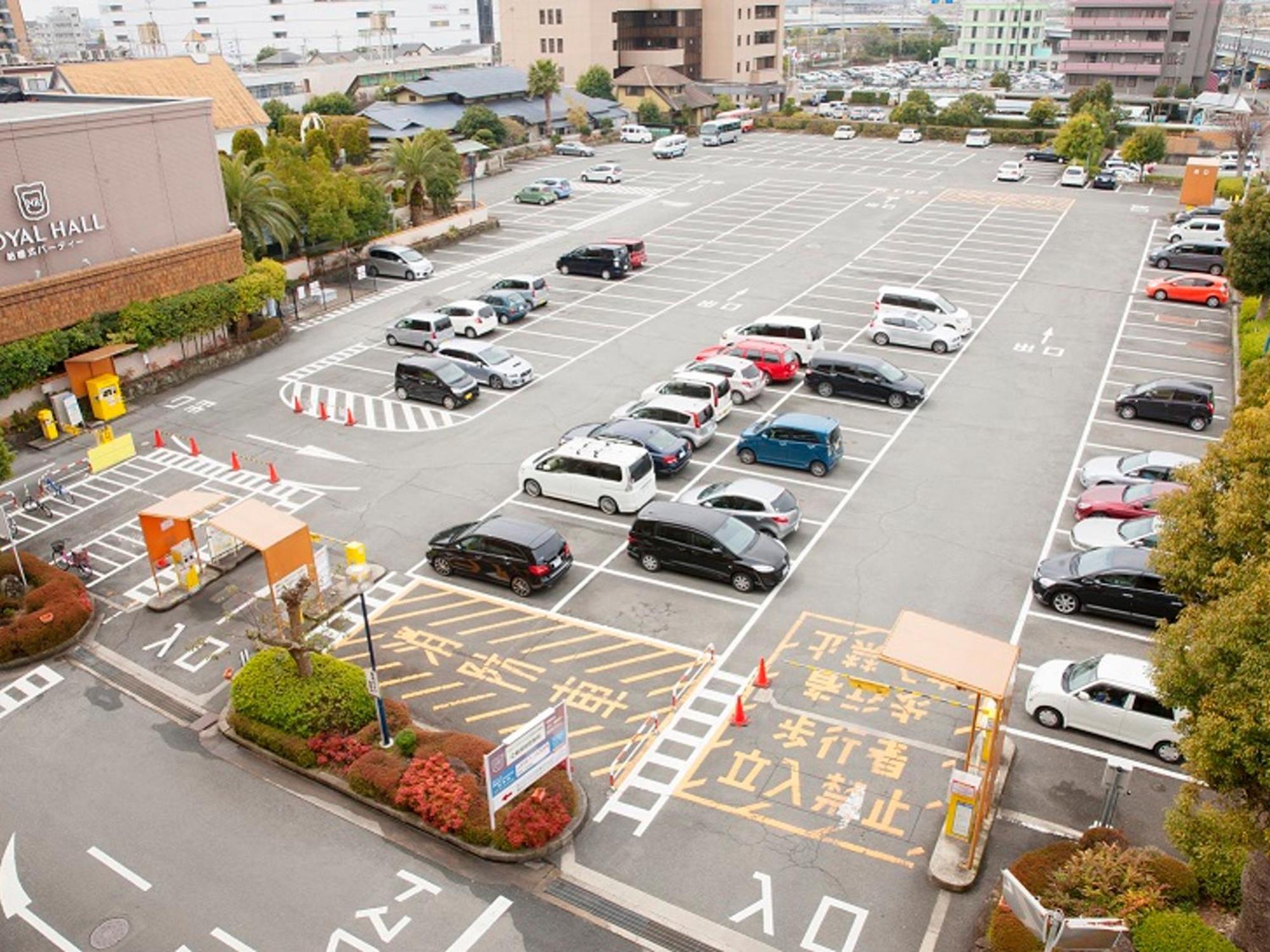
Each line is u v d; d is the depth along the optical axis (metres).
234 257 43.94
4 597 25.88
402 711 21.19
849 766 19.81
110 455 33.94
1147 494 27.36
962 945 15.94
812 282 51.75
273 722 20.98
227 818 19.27
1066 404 36.59
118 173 39.00
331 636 23.94
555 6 112.88
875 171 82.00
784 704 21.56
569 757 19.92
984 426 34.88
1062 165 83.69
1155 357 40.84
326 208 52.25
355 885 17.58
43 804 19.70
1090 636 23.45
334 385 40.59
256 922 16.89
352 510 30.45
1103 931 14.34
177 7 187.50
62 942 16.62
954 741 20.39
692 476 31.77
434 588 26.36
